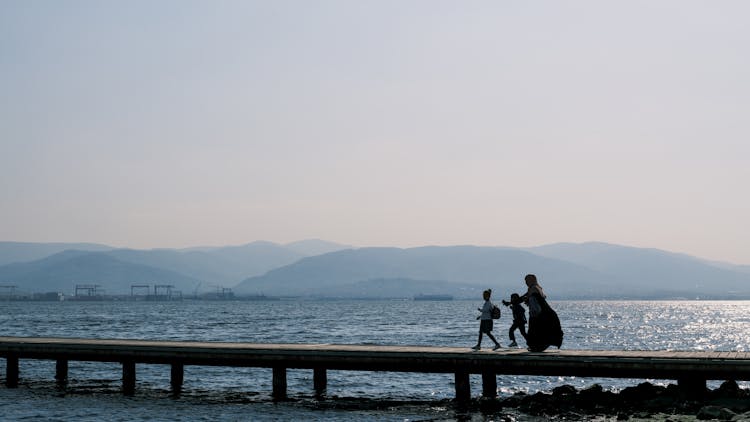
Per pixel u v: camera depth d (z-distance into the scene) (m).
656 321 149.62
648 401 25.50
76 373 41.16
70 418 26.81
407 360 27.34
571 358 25.45
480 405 27.75
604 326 120.56
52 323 125.81
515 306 27.98
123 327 108.12
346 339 75.12
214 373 41.47
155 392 33.62
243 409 28.64
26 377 39.22
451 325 115.00
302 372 41.62
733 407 23.06
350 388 35.69
